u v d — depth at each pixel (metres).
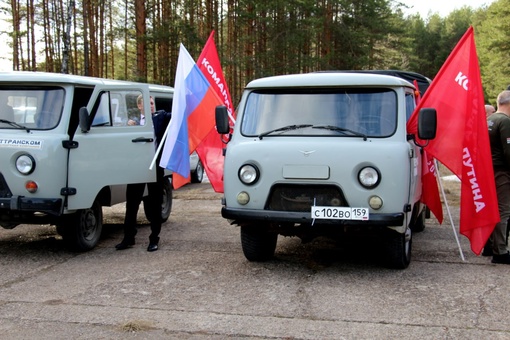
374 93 6.05
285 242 7.86
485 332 4.35
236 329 4.46
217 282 5.83
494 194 6.09
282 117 6.16
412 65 56.19
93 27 28.42
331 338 4.26
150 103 7.70
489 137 6.48
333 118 6.02
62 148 6.62
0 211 6.73
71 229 7.04
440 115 6.27
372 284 5.71
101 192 7.54
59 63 31.39
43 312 4.89
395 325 4.52
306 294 5.38
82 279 5.95
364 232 5.79
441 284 5.68
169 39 27.27
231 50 30.28
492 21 55.56
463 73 6.21
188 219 9.85
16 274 6.16
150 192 7.39
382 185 5.59
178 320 4.68
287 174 5.79
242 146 6.02
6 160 6.55
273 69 30.58
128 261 6.76
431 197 7.05
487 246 6.89
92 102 6.95
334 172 5.68
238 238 8.18
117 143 7.15
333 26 34.12
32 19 30.34
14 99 6.95
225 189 6.15
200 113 7.48
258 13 29.94
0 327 4.52
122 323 4.61
